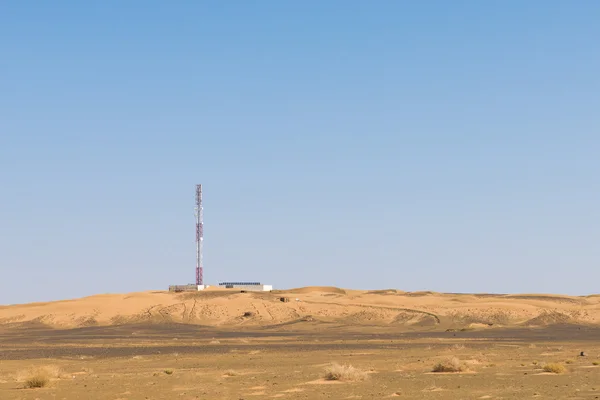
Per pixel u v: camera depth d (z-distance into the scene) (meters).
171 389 50.88
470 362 68.94
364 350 97.06
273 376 59.38
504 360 73.62
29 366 77.38
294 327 190.00
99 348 113.88
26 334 179.25
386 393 45.75
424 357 80.31
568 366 64.19
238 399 44.75
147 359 86.38
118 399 46.06
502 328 174.50
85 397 47.09
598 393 43.22
